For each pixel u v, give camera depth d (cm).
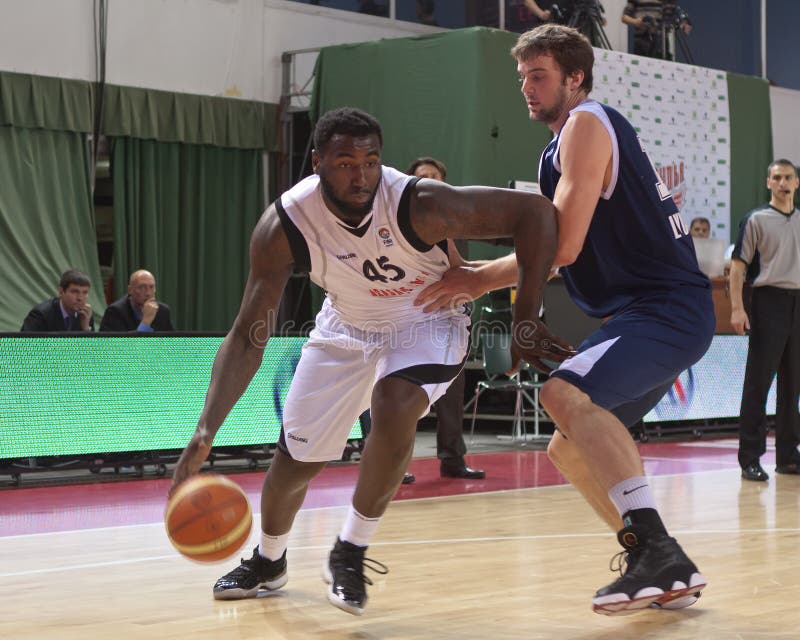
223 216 1360
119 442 804
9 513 649
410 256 352
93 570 466
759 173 1566
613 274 366
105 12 1252
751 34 1891
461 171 1238
